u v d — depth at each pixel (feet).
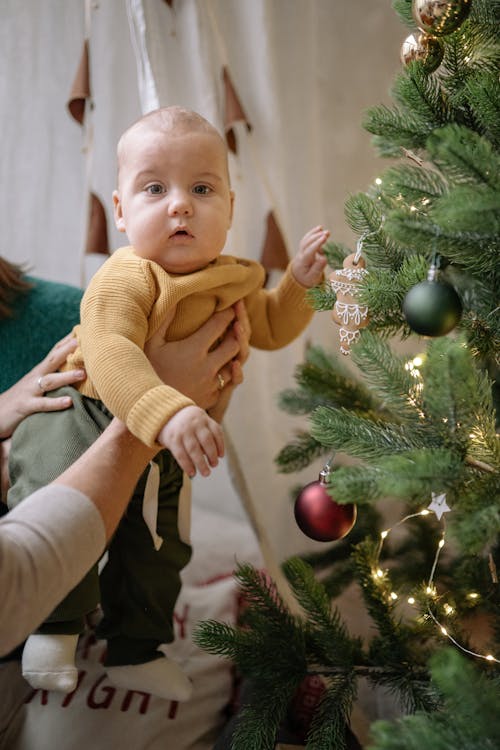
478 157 2.27
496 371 3.61
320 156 5.87
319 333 5.82
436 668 2.10
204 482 5.36
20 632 2.26
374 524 4.17
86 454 2.68
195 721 3.67
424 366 2.66
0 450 3.73
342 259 3.43
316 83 5.68
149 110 4.17
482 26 2.79
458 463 2.34
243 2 4.71
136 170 3.17
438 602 3.10
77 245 5.06
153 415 2.59
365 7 5.74
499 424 3.42
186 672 3.91
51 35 4.78
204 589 4.61
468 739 2.06
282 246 4.71
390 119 2.82
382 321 2.99
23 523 2.32
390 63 5.85
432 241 2.44
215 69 4.50
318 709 2.99
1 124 4.85
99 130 4.57
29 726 3.49
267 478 5.30
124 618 3.53
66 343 3.68
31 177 4.96
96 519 2.46
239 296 3.40
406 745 2.08
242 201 4.72
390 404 2.73
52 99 4.86
